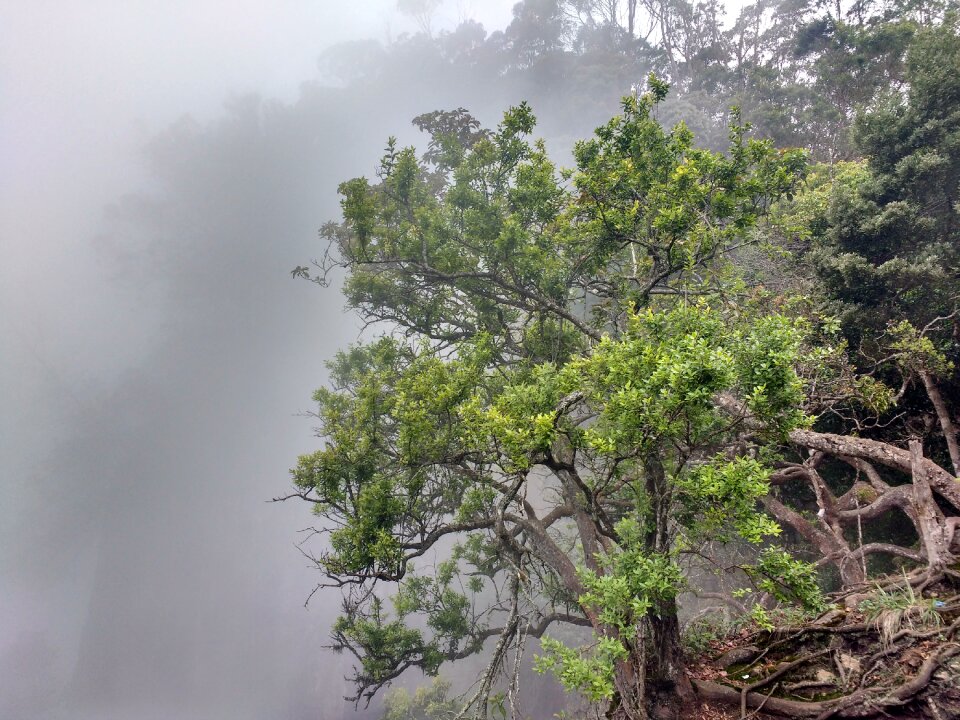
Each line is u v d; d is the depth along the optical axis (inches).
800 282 523.8
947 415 402.0
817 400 406.0
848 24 1355.8
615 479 346.3
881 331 470.3
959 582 267.7
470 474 399.2
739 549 537.3
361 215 490.9
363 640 519.2
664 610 266.1
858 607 274.8
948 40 529.3
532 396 310.3
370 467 434.0
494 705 365.7
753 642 291.1
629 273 531.5
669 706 260.5
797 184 466.9
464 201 514.3
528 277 517.7
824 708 231.6
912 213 482.9
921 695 215.8
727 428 250.4
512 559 380.5
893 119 547.2
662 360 224.8
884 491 410.0
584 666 214.4
